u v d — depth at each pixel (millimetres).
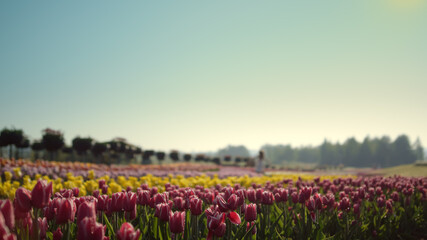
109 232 2666
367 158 158750
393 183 7277
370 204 5859
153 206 3197
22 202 1832
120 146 28328
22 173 9875
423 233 5727
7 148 19984
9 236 1524
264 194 3527
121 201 2604
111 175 10617
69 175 7699
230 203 2686
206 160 47969
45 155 22875
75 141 24172
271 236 3330
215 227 2352
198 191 4598
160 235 2711
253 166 31859
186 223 2877
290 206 5117
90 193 5859
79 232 1735
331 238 3654
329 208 4379
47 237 2463
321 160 181375
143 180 7617
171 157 40625
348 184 7586
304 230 3600
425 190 6359
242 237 2998
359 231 4375
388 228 5066
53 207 2494
